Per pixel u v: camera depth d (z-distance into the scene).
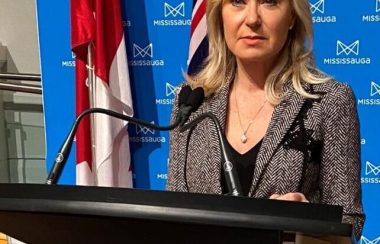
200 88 1.38
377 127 2.94
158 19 3.07
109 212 0.79
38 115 3.51
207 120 1.62
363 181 2.97
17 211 0.85
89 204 0.80
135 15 3.08
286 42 1.64
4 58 3.52
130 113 3.04
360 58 2.92
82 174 2.98
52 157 3.18
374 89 2.92
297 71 1.62
